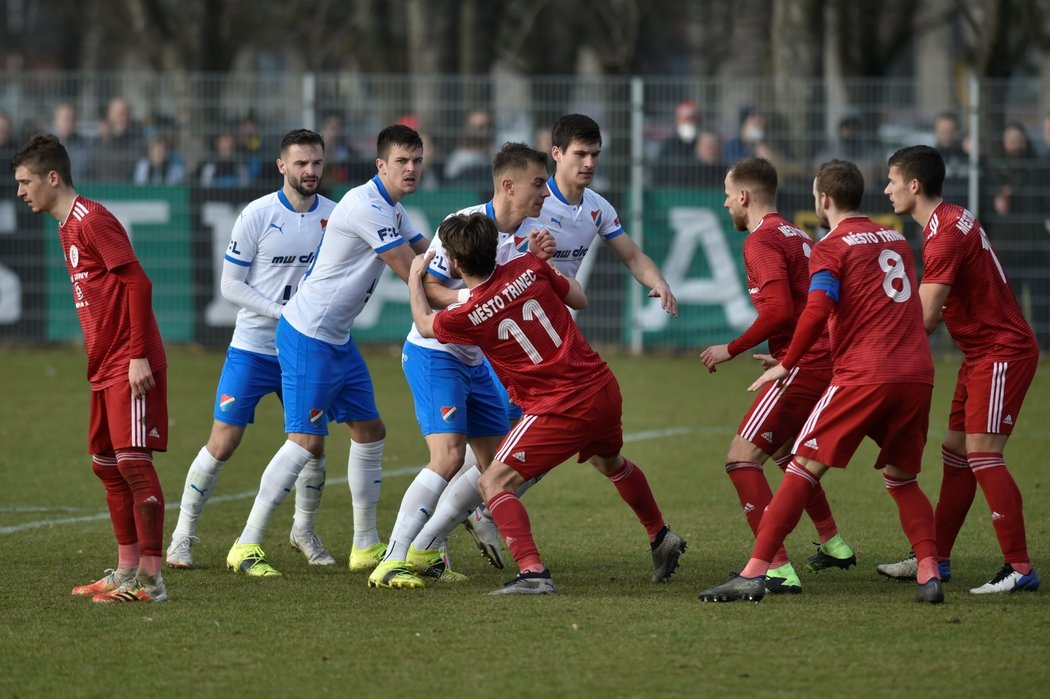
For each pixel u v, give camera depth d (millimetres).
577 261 26984
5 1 143750
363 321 62000
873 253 22266
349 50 112188
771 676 18062
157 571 22812
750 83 58844
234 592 23562
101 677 18234
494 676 18141
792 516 22328
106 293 22625
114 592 22672
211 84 60125
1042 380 54531
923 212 23938
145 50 99562
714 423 45125
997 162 56469
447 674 18250
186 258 60562
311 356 25781
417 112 60125
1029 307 57125
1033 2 77312
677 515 30875
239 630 20609
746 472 23859
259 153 59781
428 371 24875
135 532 23562
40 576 24688
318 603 22547
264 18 112375
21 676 18297
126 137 60125
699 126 59344
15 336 61312
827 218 23359
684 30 129125
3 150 60250
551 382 22891
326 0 109500
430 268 24719
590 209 26828
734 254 59312
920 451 22688
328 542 28656
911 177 23812
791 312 23219
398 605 22344
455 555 27656
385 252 25219
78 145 59969
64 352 62469
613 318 60750
